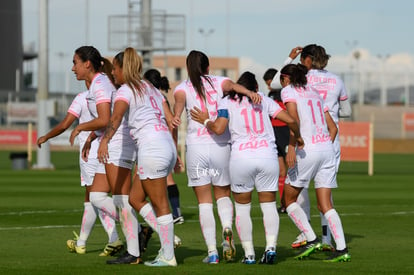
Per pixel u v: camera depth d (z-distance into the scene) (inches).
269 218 734.5
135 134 717.9
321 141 765.9
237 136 729.0
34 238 927.0
